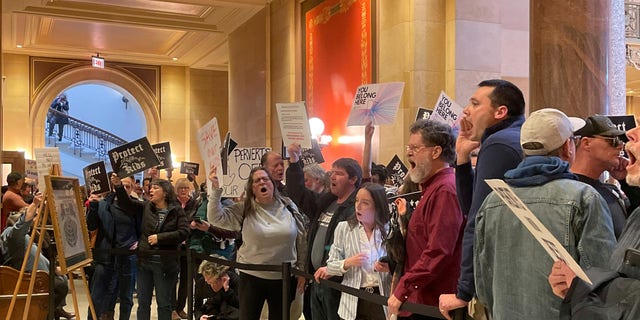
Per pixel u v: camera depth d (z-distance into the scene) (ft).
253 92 47.80
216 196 17.35
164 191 21.44
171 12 48.93
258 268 15.65
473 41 29.30
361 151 33.53
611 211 9.04
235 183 21.95
